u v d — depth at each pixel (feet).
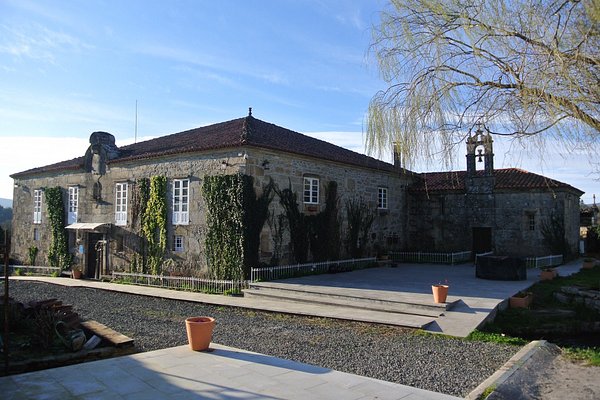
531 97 22.48
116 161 73.72
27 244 93.30
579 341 39.11
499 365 25.07
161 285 62.64
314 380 21.68
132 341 27.76
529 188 79.61
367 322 36.58
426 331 33.22
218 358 25.40
